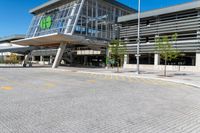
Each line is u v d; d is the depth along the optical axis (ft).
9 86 42.11
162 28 118.93
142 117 21.39
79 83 50.01
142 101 29.63
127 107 25.59
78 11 122.11
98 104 26.86
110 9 149.69
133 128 18.01
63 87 42.37
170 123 19.69
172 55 79.82
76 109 23.99
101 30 138.82
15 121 19.24
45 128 17.46
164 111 24.13
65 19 127.85
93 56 173.99
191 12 106.52
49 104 26.27
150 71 103.91
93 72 90.74
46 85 44.83
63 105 25.86
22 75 69.26
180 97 33.94
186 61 117.60
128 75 76.79
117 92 37.35
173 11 111.55
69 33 116.67
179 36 112.37
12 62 188.75
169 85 50.60
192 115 22.72
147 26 127.03
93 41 126.11
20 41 132.46
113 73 85.81
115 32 147.74
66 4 139.23
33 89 38.78
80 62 185.57
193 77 71.41
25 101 27.84
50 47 160.56
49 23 139.13
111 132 16.88
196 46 102.42
